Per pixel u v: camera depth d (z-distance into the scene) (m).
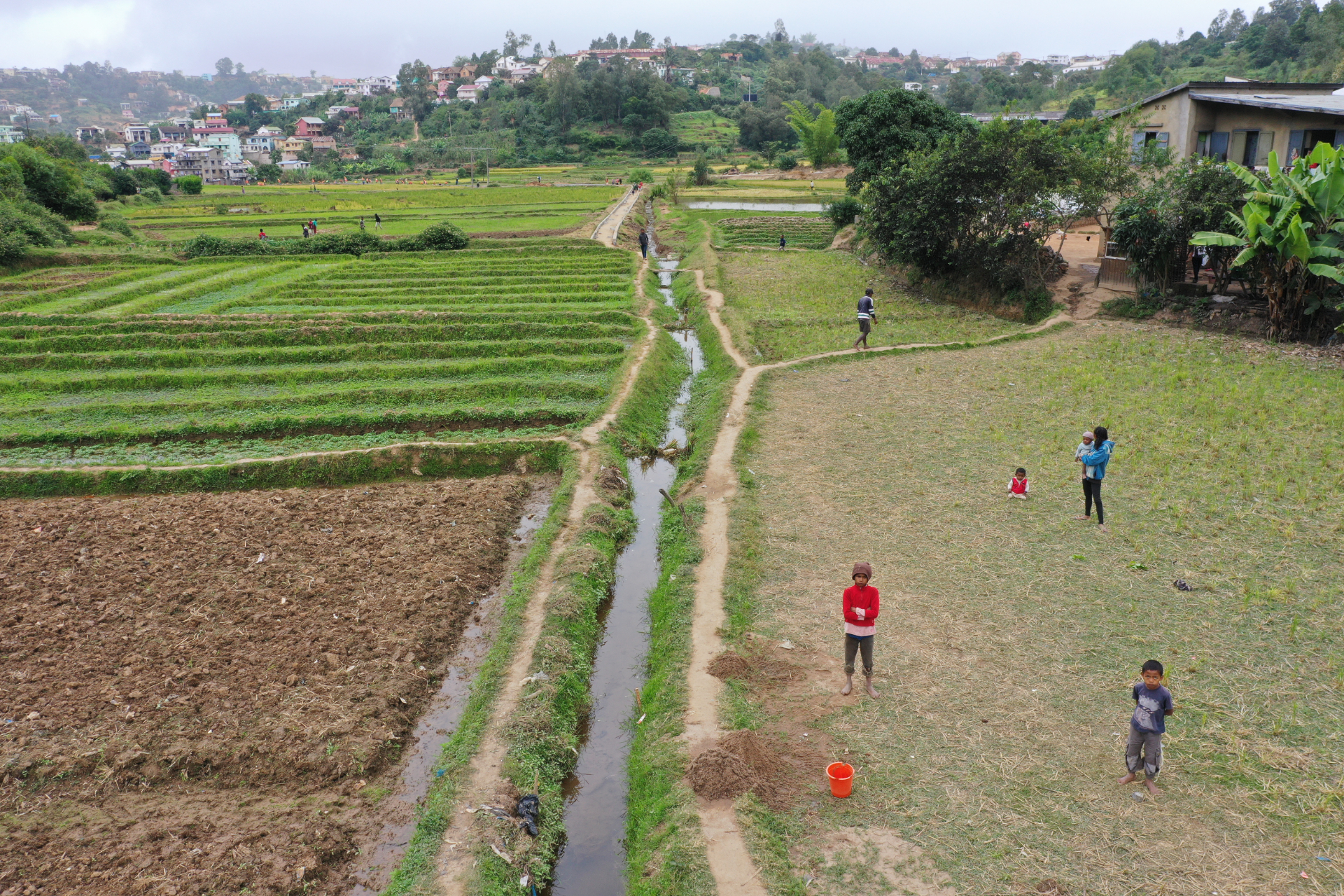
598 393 23.09
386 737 10.41
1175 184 25.47
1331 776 8.41
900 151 43.66
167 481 18.77
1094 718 9.51
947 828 8.12
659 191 83.00
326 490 18.41
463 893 7.98
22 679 11.47
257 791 9.71
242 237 57.19
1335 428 17.30
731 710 10.04
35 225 48.00
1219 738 9.04
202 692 11.16
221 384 24.80
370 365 25.38
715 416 20.53
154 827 9.09
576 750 10.54
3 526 16.36
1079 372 22.09
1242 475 15.38
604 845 9.15
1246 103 26.83
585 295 33.97
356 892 8.43
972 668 10.50
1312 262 21.98
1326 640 10.60
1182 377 20.94
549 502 17.89
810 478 16.58
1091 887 7.35
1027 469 16.48
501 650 11.92
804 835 8.19
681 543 14.66
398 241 47.97
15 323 30.56
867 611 9.76
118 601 13.51
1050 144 28.77
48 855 8.72
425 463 19.56
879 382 22.56
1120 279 28.31
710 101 172.88
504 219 63.88
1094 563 12.82
